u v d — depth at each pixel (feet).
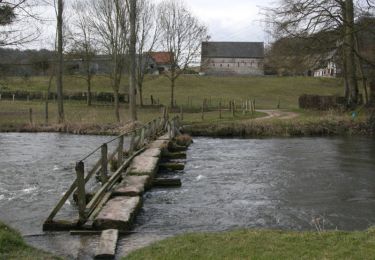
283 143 100.94
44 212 42.80
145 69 193.67
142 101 210.18
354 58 132.57
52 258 27.53
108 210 38.78
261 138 111.86
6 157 76.64
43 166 67.92
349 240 29.17
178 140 95.71
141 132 75.05
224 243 29.37
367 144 97.91
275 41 133.08
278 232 31.94
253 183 57.88
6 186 54.19
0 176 60.18
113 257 29.60
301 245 28.45
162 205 46.37
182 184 57.06
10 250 28.25
